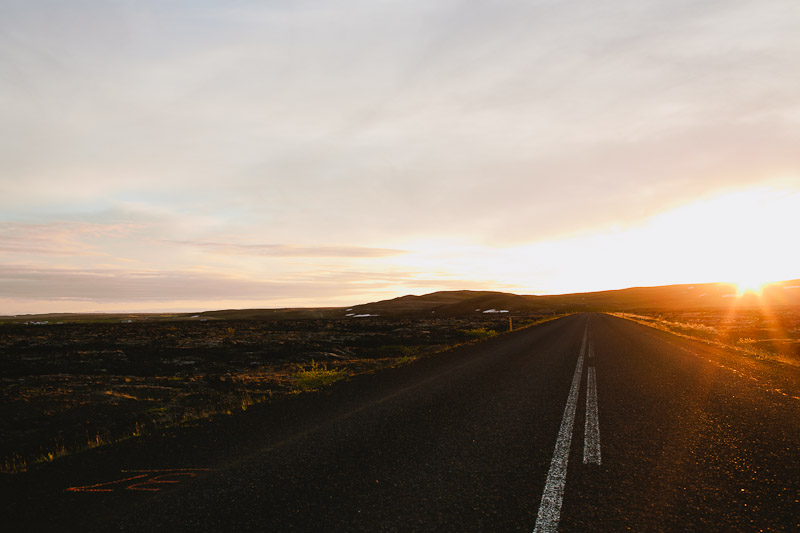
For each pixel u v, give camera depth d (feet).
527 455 17.06
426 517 12.20
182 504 14.14
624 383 32.14
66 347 86.38
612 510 12.12
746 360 43.37
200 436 22.79
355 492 14.24
